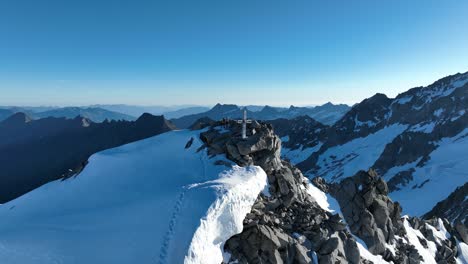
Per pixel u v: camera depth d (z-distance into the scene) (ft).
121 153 164.96
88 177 152.46
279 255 85.66
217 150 127.13
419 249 154.10
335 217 111.14
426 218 348.38
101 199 122.72
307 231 100.17
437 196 415.03
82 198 130.21
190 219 82.58
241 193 94.07
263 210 101.09
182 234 79.05
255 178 107.14
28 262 82.69
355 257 106.22
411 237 160.45
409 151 610.65
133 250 79.51
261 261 83.87
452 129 631.15
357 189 146.20
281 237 88.89
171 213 87.81
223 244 85.10
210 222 82.84
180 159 134.31
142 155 152.46
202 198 88.74
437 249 170.71
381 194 155.43
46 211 126.72
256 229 87.51
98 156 168.04
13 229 109.29
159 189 112.16
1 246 92.84
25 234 100.37
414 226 174.91
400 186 503.20
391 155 625.00
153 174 128.26
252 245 86.12
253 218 93.25
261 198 104.53
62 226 102.37
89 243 87.61
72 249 86.33
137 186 122.62
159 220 87.40
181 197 92.84
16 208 147.54
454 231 201.98
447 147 575.38
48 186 169.89
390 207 156.25
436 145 604.08
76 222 102.73
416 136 638.12
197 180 111.04
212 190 91.09
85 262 79.66
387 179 556.10
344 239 107.24
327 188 157.28
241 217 89.97
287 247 88.58
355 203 141.79
